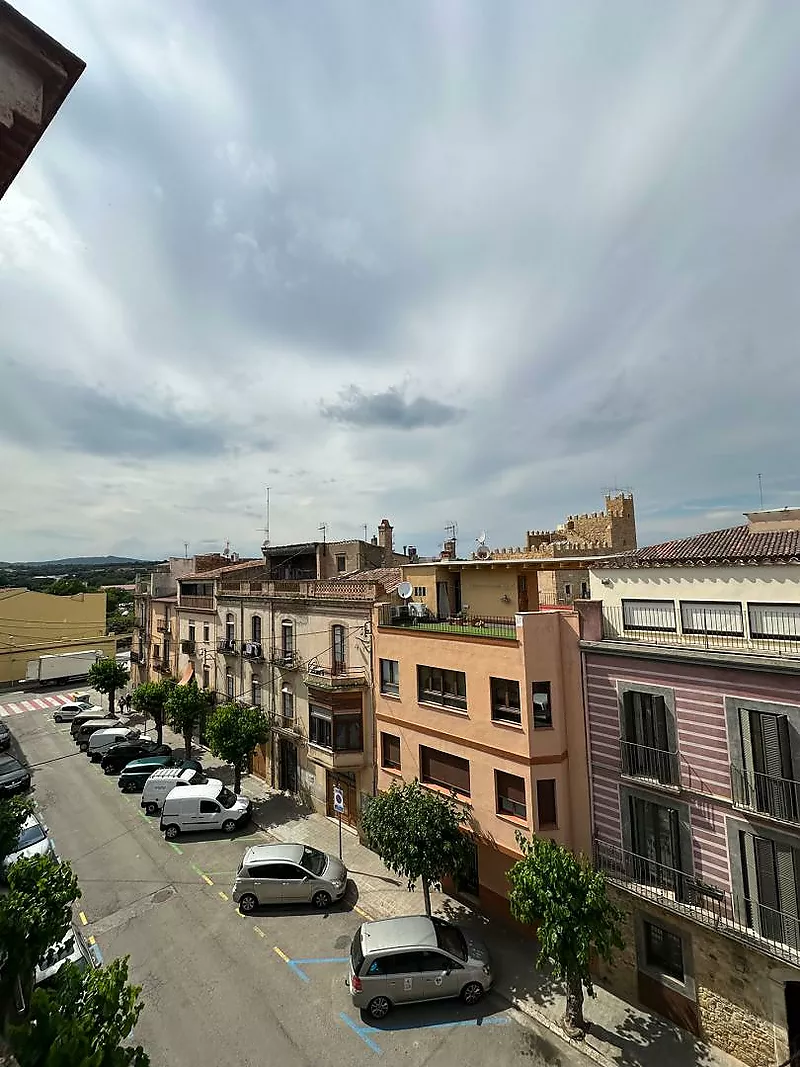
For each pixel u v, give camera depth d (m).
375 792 22.84
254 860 19.16
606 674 15.41
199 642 38.16
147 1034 13.49
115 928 17.80
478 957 14.88
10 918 9.46
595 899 12.62
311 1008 14.34
